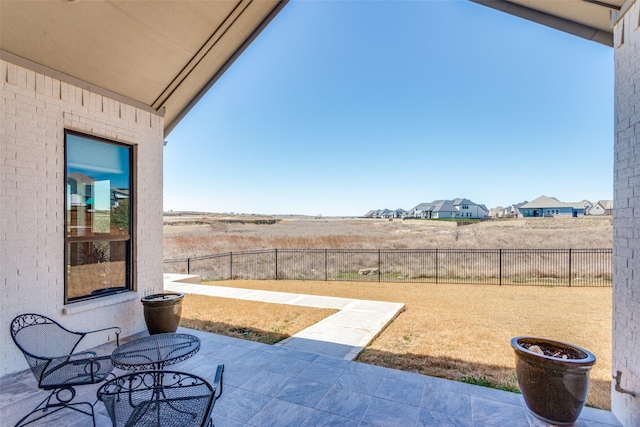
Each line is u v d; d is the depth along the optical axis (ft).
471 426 7.39
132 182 14.71
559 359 6.89
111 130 13.50
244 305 20.98
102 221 13.50
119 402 6.23
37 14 9.86
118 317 13.62
